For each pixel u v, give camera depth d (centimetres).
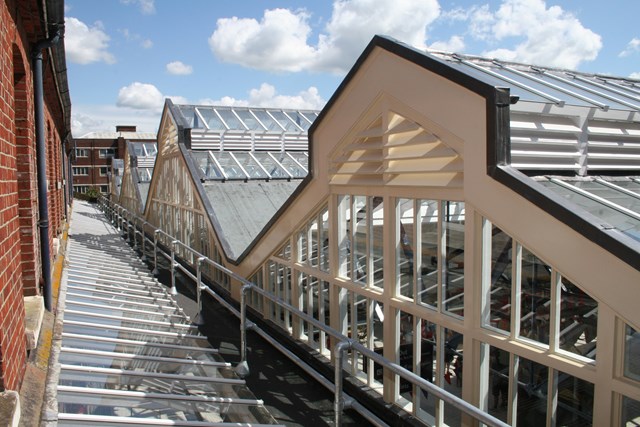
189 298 905
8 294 278
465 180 396
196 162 1281
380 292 521
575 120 462
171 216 1431
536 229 340
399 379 497
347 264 589
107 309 661
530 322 374
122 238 1605
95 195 4922
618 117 480
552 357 341
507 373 393
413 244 469
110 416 364
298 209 656
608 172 498
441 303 443
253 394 519
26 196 441
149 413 403
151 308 765
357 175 535
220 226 1008
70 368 430
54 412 328
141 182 2141
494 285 397
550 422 356
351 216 557
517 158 421
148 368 511
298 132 1499
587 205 374
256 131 1439
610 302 297
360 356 587
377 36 479
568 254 319
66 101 911
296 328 676
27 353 359
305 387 569
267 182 1295
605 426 311
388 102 477
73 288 710
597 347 311
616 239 287
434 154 422
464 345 414
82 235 1527
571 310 342
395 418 479
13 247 307
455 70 392
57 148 1100
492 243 394
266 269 761
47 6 416
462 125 393
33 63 480
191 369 541
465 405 257
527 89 470
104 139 6300
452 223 432
